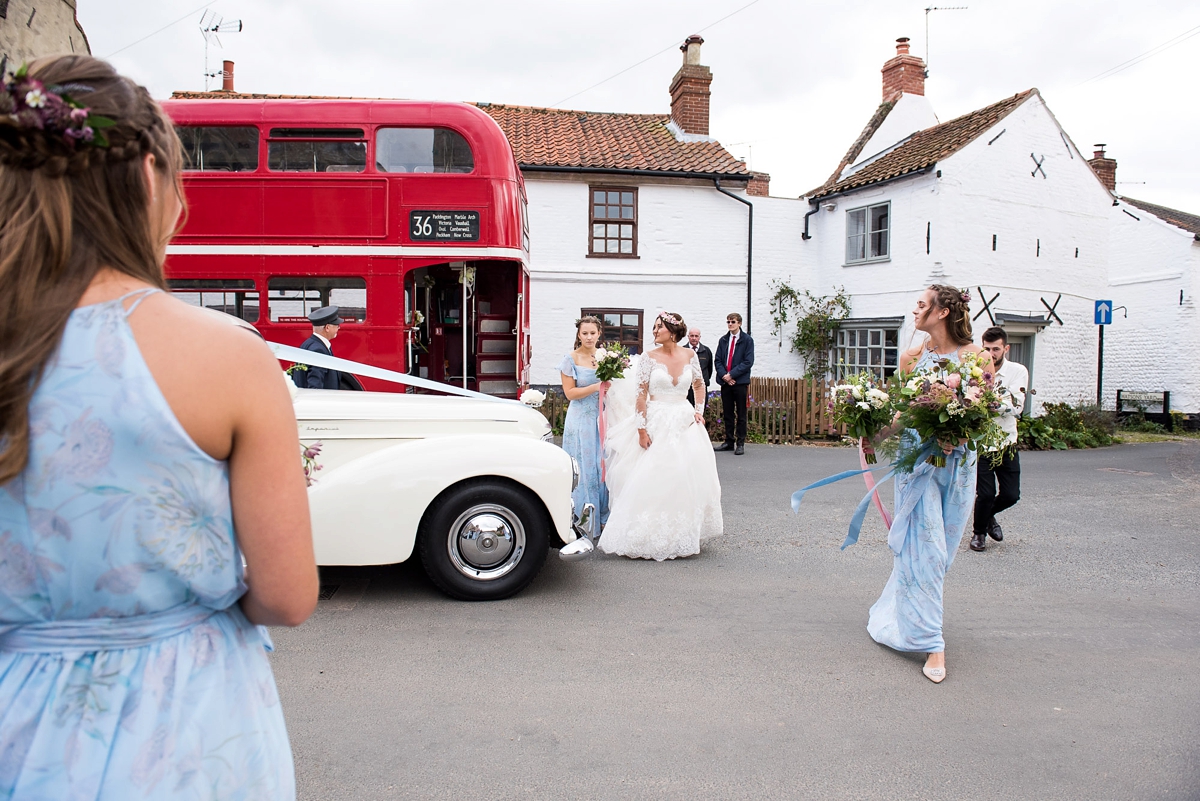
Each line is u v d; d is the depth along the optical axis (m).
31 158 1.07
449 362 10.01
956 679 3.96
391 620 4.71
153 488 1.09
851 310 17.98
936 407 3.74
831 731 3.40
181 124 7.97
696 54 19.33
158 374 1.08
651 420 6.23
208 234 7.96
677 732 3.37
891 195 16.86
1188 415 20.69
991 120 16.45
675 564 6.07
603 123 20.02
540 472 5.01
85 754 1.09
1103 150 23.83
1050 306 17.42
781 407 14.30
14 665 1.11
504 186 8.16
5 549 1.08
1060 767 3.12
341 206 8.03
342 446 5.13
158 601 1.14
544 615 4.83
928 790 2.94
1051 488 9.80
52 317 1.06
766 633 4.57
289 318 8.00
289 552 1.21
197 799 1.16
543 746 3.23
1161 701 3.75
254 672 1.31
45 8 5.06
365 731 3.32
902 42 19.92
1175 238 21.00
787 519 7.75
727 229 18.11
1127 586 5.66
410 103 8.13
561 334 17.52
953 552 4.12
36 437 1.04
